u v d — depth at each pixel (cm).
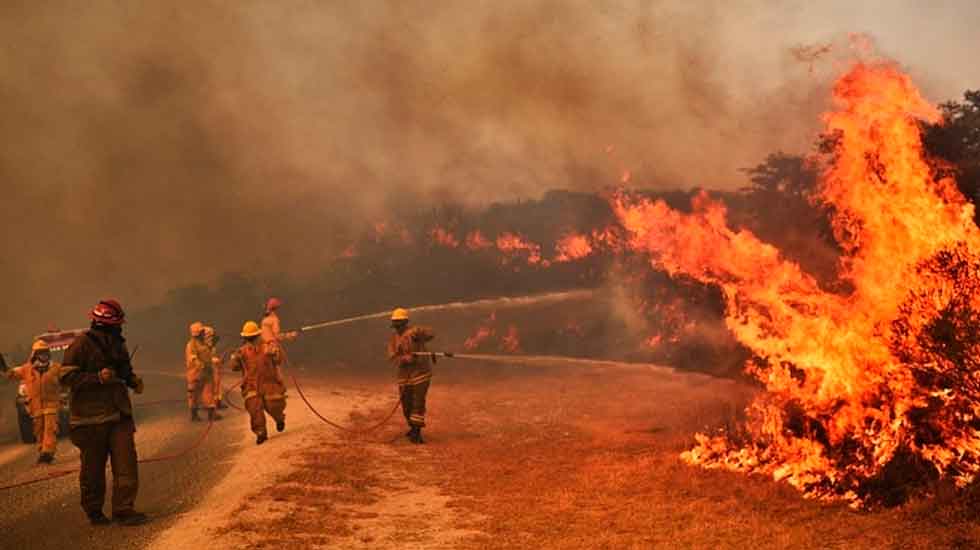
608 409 1453
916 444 760
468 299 3039
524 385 1839
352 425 1323
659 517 743
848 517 695
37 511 832
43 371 1127
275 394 1223
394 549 667
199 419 1456
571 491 866
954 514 644
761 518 717
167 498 862
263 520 743
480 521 758
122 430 770
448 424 1352
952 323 762
